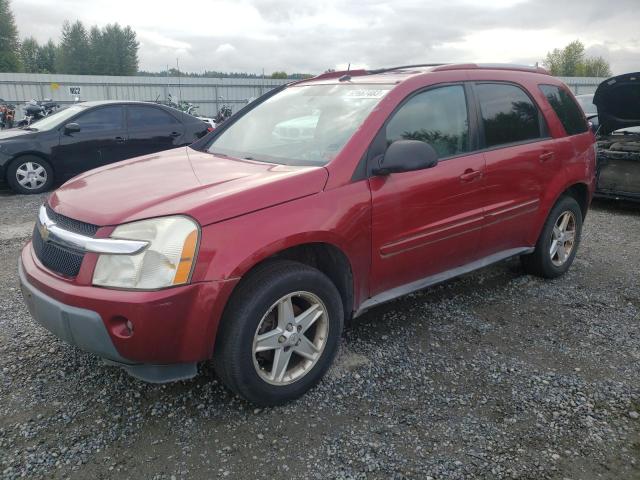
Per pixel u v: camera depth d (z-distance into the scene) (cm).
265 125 389
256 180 289
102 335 248
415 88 354
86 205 275
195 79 3181
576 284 482
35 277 271
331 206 296
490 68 421
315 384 307
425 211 346
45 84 2869
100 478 239
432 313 413
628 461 256
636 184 753
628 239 640
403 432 273
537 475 246
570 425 281
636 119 752
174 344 252
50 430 270
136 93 3072
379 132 327
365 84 371
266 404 286
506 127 413
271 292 271
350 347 358
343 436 270
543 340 374
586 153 487
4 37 6812
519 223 428
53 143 873
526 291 461
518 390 312
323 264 320
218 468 246
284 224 275
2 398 295
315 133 346
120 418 280
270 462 251
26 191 866
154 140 955
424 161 308
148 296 241
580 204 507
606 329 393
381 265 331
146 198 272
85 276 250
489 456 257
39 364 329
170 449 258
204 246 251
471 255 399
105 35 8125
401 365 337
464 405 297
